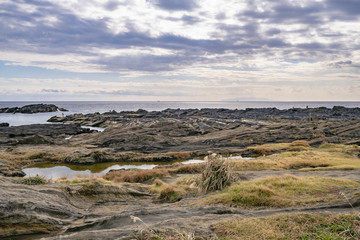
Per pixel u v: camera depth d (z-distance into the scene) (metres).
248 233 6.59
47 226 7.87
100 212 10.71
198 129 62.03
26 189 10.20
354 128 51.56
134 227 7.18
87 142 46.59
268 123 68.88
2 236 7.07
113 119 96.88
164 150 40.62
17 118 114.50
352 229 6.25
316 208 8.93
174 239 6.19
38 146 41.81
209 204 10.97
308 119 74.50
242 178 17.28
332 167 21.33
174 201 13.77
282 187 12.10
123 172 25.27
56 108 178.88
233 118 89.69
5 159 31.75
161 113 118.94
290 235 6.36
